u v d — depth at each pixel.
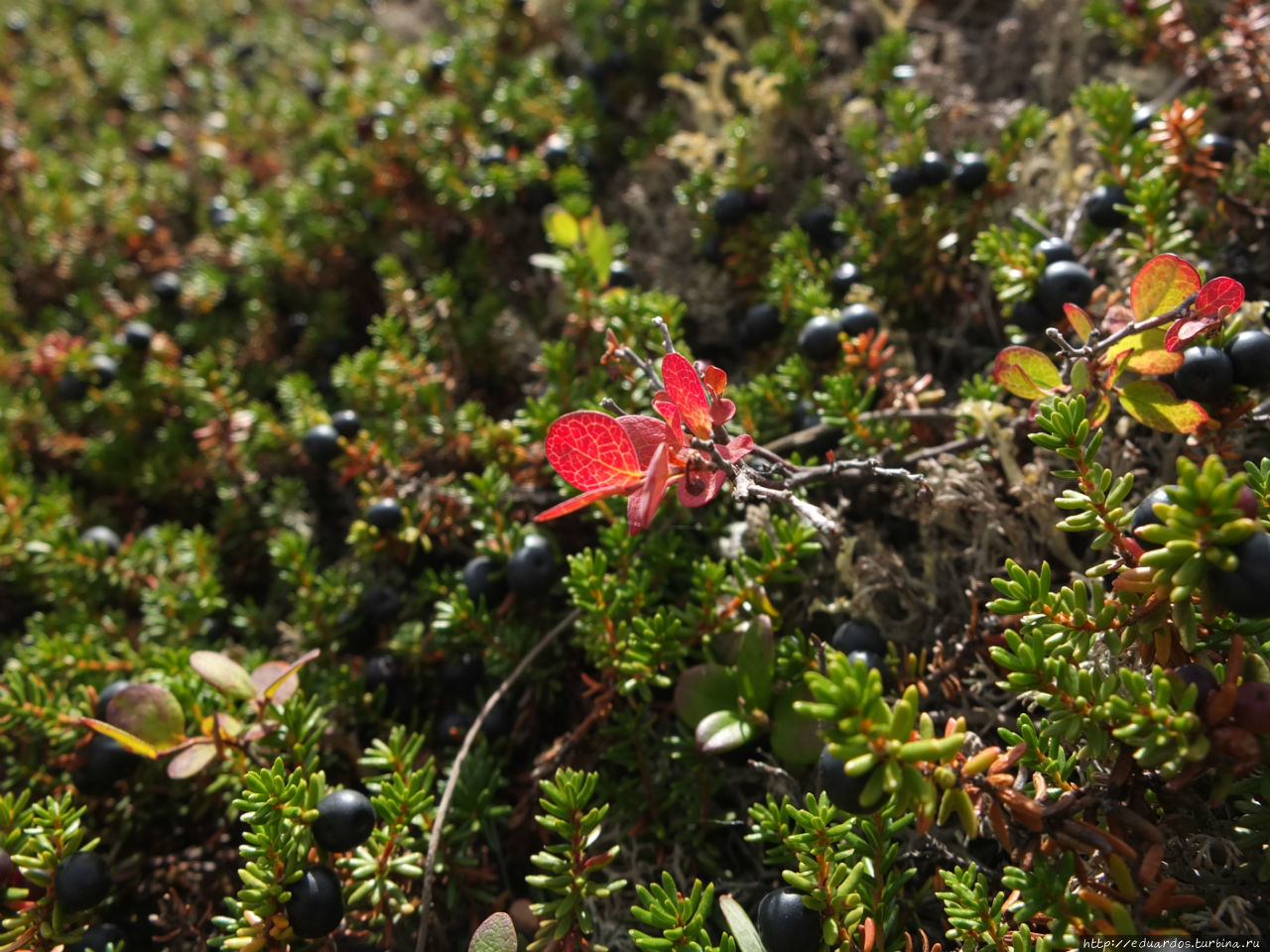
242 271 0.43
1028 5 0.37
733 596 0.28
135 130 0.55
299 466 0.36
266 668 0.28
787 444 0.30
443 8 0.59
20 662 0.31
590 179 0.40
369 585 0.33
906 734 0.22
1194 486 0.22
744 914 0.25
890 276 0.33
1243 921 0.23
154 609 0.32
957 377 0.32
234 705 0.29
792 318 0.32
